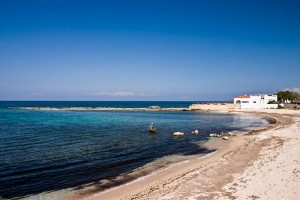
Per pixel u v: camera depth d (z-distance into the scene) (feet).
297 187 51.88
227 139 128.67
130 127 185.57
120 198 53.01
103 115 320.91
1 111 397.19
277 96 469.57
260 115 311.47
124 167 78.23
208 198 49.11
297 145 96.32
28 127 176.04
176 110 455.63
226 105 432.25
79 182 64.39
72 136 137.28
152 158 90.22
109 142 120.47
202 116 310.24
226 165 72.84
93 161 84.74
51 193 57.16
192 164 79.87
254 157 80.94
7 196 55.36
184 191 53.67
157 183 62.03
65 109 481.87
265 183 55.26
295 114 295.89
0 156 89.30
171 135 146.00
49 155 91.81
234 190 52.54
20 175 69.10
